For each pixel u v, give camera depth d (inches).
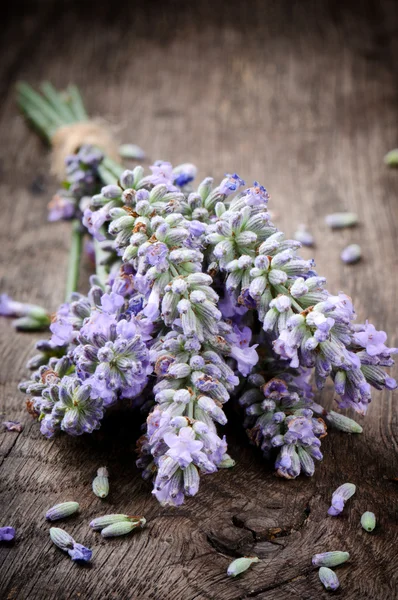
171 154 15.7
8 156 16.0
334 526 10.8
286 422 11.0
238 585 10.4
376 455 11.4
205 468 10.1
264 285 10.7
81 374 10.8
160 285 10.7
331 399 12.1
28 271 14.1
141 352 10.6
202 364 10.6
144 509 10.9
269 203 14.8
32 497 11.0
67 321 11.4
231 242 10.9
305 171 15.4
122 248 11.1
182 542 10.6
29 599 10.3
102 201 11.5
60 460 11.3
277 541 10.6
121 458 11.4
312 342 10.4
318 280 10.6
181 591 10.3
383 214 14.6
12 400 12.1
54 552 10.6
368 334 10.8
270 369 11.4
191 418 10.3
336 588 10.3
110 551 10.6
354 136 16.1
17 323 13.1
